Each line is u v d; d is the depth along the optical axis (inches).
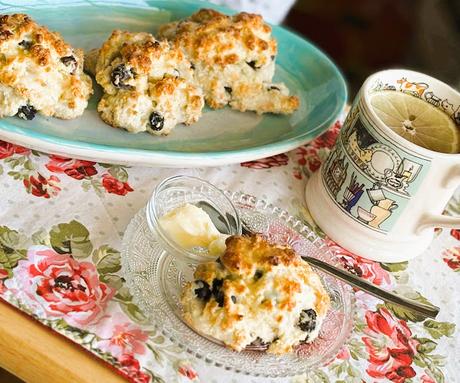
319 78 31.4
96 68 27.3
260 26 29.6
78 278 22.4
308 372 22.1
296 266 22.0
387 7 74.5
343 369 22.6
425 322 24.8
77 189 24.7
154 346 21.5
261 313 21.3
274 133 28.9
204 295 21.4
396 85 26.3
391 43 71.6
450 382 23.4
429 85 26.1
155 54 26.8
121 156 24.7
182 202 24.5
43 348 20.7
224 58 28.4
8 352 20.9
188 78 27.9
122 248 22.9
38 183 24.4
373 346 23.5
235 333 21.0
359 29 72.3
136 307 22.2
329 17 72.5
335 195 25.9
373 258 25.9
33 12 28.8
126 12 30.6
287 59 32.0
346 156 25.2
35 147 24.4
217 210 24.8
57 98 25.6
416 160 23.8
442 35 57.8
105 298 22.1
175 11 31.3
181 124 27.7
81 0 29.8
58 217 23.7
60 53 25.9
